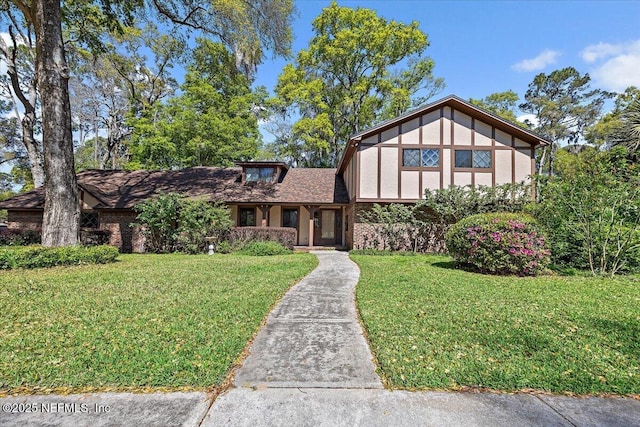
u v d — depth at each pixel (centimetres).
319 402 240
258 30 1380
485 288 598
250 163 1714
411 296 536
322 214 1792
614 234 777
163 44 2225
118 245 1462
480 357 307
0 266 793
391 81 2578
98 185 1655
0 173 3375
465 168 1350
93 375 270
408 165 1354
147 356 303
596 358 305
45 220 961
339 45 2419
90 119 2770
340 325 414
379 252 1270
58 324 392
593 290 588
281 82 2645
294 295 574
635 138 1062
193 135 2256
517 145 1355
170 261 1003
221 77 2109
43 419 219
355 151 1411
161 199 1338
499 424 216
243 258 1098
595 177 788
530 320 412
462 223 848
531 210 966
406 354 314
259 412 228
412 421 218
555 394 251
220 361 296
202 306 473
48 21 953
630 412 229
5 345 327
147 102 2416
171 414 225
